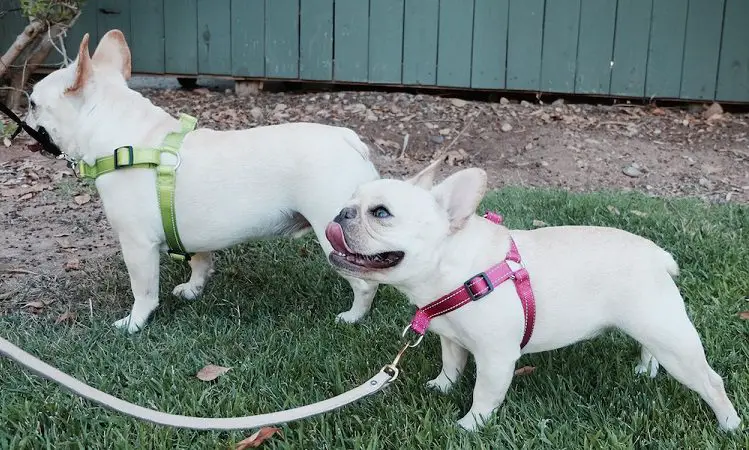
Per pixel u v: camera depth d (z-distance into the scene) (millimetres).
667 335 1431
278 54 3746
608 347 1729
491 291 1412
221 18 3725
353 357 1696
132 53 3791
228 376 1643
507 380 1463
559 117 3562
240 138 1769
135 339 1789
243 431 1489
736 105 3795
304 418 1440
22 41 3051
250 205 1754
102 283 2043
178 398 1582
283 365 1687
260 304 1944
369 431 1501
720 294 1913
